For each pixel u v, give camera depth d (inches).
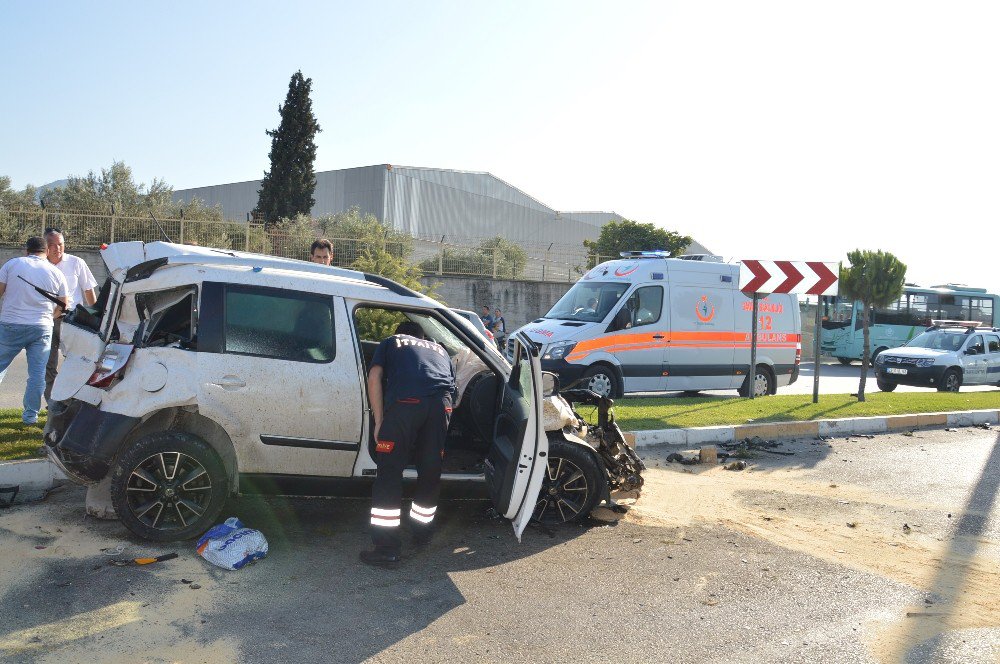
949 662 158.1
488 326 917.8
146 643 148.3
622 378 526.9
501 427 228.8
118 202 1163.3
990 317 1396.4
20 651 141.5
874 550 230.7
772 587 197.3
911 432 449.7
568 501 239.1
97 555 189.2
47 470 238.4
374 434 213.8
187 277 207.6
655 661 154.4
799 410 478.9
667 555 218.2
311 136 1460.4
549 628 167.2
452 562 204.4
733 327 578.2
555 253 1275.8
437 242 1157.1
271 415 205.6
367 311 377.4
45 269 288.2
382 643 155.4
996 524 262.2
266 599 172.4
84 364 205.0
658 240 1574.8
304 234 1031.0
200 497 201.6
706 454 342.6
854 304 1274.6
